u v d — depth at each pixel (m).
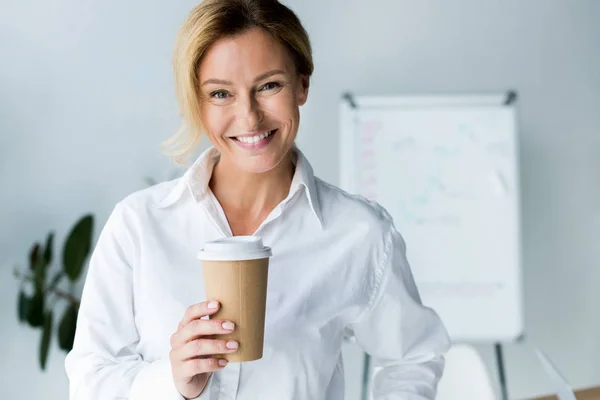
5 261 3.33
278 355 1.23
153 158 3.41
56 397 3.35
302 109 3.55
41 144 3.36
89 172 3.39
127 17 3.39
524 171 3.65
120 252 1.26
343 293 1.30
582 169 3.66
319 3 3.54
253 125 1.12
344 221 1.31
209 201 1.26
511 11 3.59
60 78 3.36
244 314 0.98
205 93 1.14
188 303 1.23
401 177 3.22
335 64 3.56
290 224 1.29
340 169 3.46
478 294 3.19
